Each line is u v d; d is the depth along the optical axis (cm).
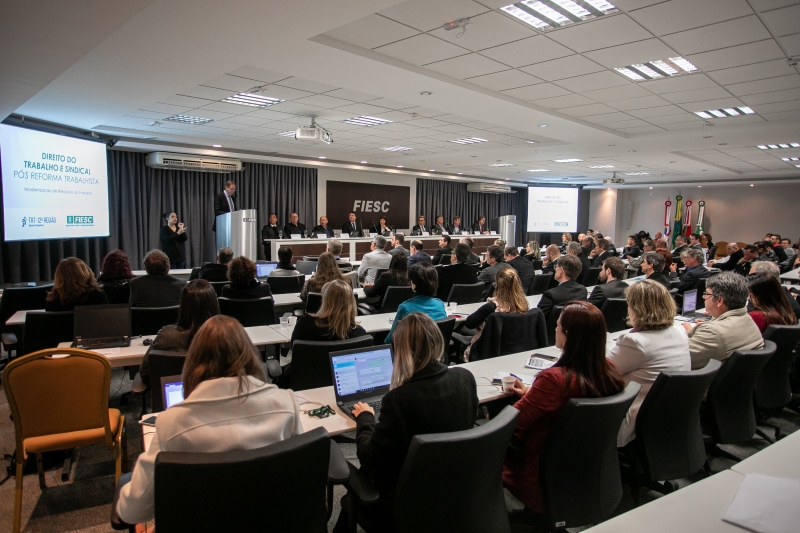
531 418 187
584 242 932
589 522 184
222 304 386
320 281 402
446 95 514
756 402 298
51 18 277
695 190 1652
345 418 204
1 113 506
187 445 127
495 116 618
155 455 131
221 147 945
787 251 1088
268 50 370
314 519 138
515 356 293
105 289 421
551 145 873
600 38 372
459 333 427
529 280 590
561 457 178
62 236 641
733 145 826
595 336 185
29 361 213
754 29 349
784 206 1485
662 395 206
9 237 552
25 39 308
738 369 249
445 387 167
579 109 598
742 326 272
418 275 322
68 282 343
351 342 271
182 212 1004
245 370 140
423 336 169
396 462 166
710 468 284
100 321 300
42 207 604
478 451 144
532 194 1559
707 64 426
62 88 475
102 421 229
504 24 349
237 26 320
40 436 221
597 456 183
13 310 422
